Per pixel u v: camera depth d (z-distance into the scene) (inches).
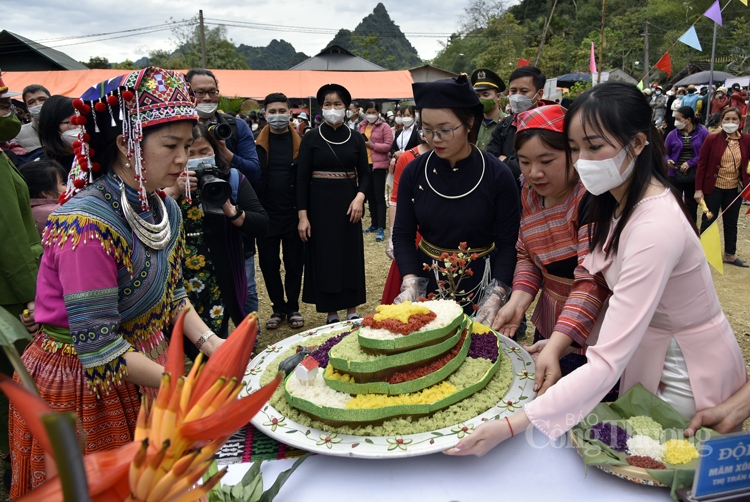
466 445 54.4
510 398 65.4
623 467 52.4
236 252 127.0
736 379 62.4
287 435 59.7
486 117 214.7
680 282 58.8
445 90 88.4
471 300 103.2
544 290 89.0
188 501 31.0
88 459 28.8
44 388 62.1
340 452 55.4
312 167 171.2
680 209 57.2
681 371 62.2
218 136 125.3
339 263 173.0
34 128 201.5
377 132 330.3
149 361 59.9
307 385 66.0
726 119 247.3
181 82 60.1
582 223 73.5
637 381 65.3
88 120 59.1
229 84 922.7
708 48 1131.9
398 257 106.0
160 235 65.0
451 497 52.4
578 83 738.2
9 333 30.2
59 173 129.7
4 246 100.7
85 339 56.4
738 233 322.0
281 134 184.2
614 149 55.6
